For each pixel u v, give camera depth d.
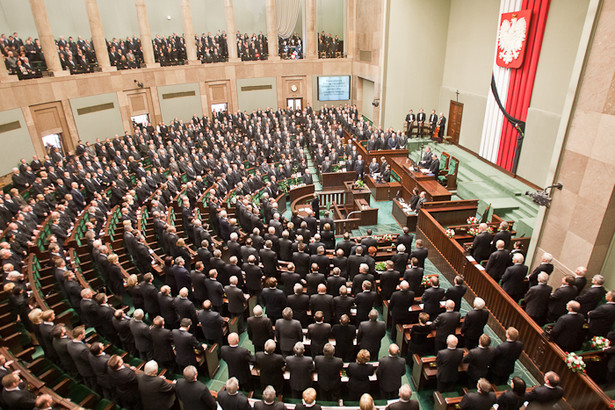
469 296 9.98
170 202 14.93
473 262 9.74
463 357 6.86
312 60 31.45
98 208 13.15
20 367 6.31
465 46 20.81
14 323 8.09
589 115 8.61
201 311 7.54
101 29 22.45
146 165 20.81
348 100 32.97
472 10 19.83
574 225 9.29
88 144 19.72
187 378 5.34
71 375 6.79
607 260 8.91
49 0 24.83
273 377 6.32
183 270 8.88
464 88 21.12
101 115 22.78
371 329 6.85
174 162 19.03
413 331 7.35
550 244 10.11
